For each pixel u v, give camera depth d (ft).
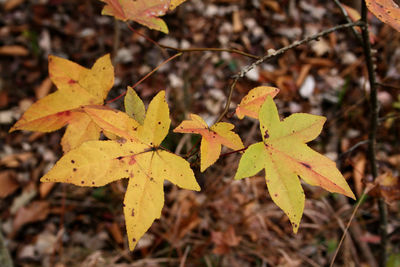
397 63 3.98
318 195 3.53
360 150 3.87
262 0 5.74
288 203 1.21
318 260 3.28
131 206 1.18
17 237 3.61
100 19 5.62
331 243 3.32
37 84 5.00
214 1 5.74
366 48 1.68
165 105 1.25
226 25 5.41
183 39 5.20
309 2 5.84
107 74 1.35
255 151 1.23
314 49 5.02
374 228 3.48
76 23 5.59
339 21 5.62
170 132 3.30
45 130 1.29
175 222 3.39
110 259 3.26
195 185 1.21
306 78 4.61
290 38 5.31
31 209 3.73
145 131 1.25
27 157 4.20
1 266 2.44
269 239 3.37
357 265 3.08
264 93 1.36
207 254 3.31
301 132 1.25
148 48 5.13
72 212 3.76
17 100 4.78
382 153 3.85
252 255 3.35
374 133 1.96
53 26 5.49
